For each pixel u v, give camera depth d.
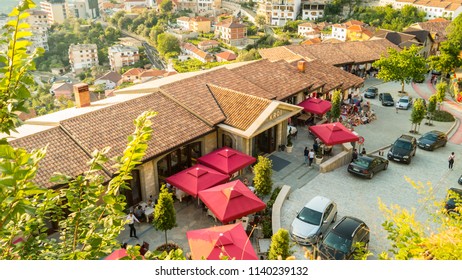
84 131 25.00
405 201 27.28
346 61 58.59
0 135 23.95
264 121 29.06
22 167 5.94
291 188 28.42
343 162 32.69
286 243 16.53
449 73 66.94
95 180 8.04
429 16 141.50
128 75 141.00
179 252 8.57
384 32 81.56
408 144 34.09
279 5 171.88
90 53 178.12
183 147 28.12
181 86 32.09
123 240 22.42
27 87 7.02
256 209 22.06
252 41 164.62
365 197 27.69
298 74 41.88
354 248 20.34
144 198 25.61
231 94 32.00
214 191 22.73
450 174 31.80
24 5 6.37
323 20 162.38
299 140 35.91
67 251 7.95
